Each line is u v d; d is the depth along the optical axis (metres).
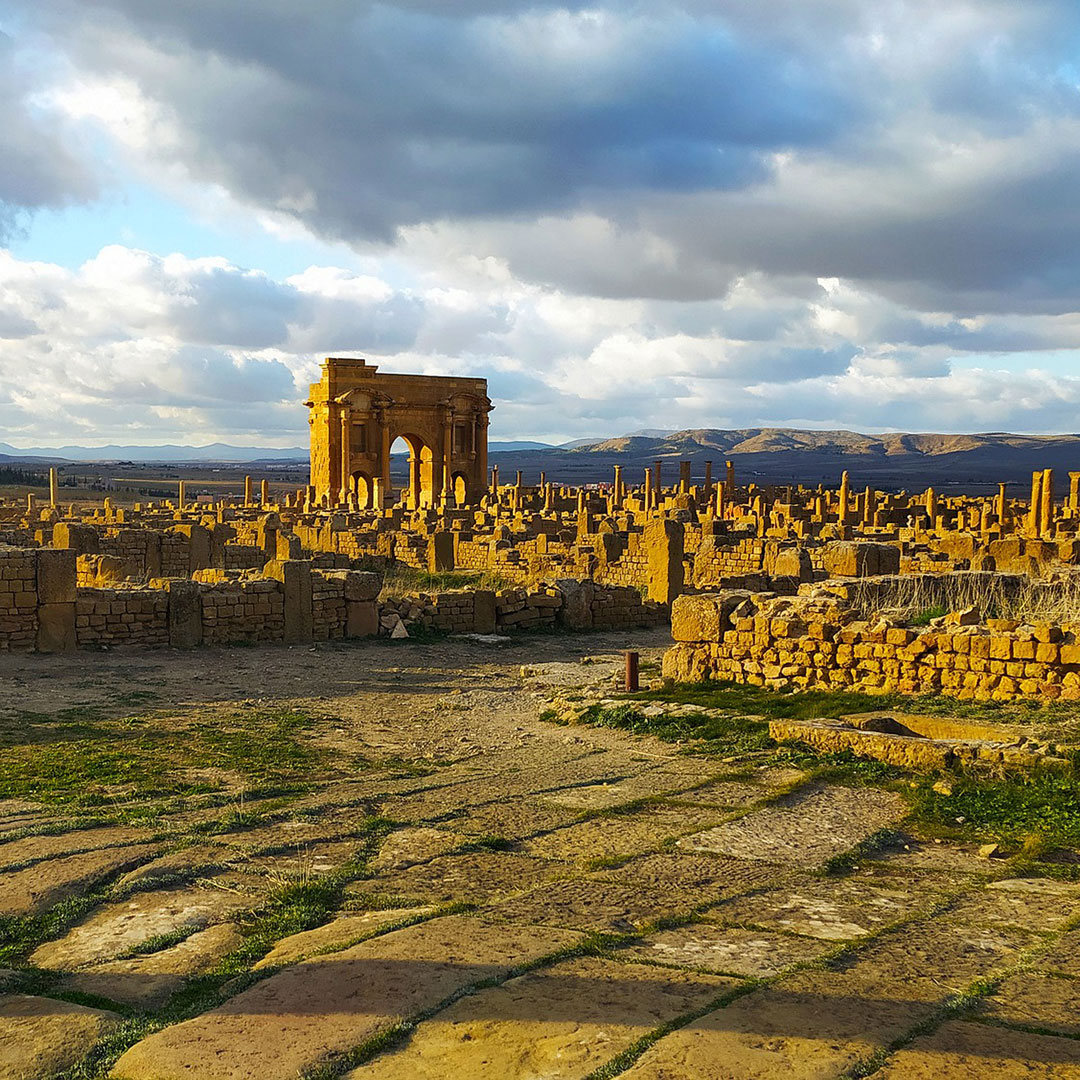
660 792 12.23
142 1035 6.47
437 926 7.96
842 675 17.12
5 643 23.38
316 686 21.44
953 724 13.96
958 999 6.66
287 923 8.34
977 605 19.31
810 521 62.22
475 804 11.91
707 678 18.77
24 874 9.39
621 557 39.69
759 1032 6.18
